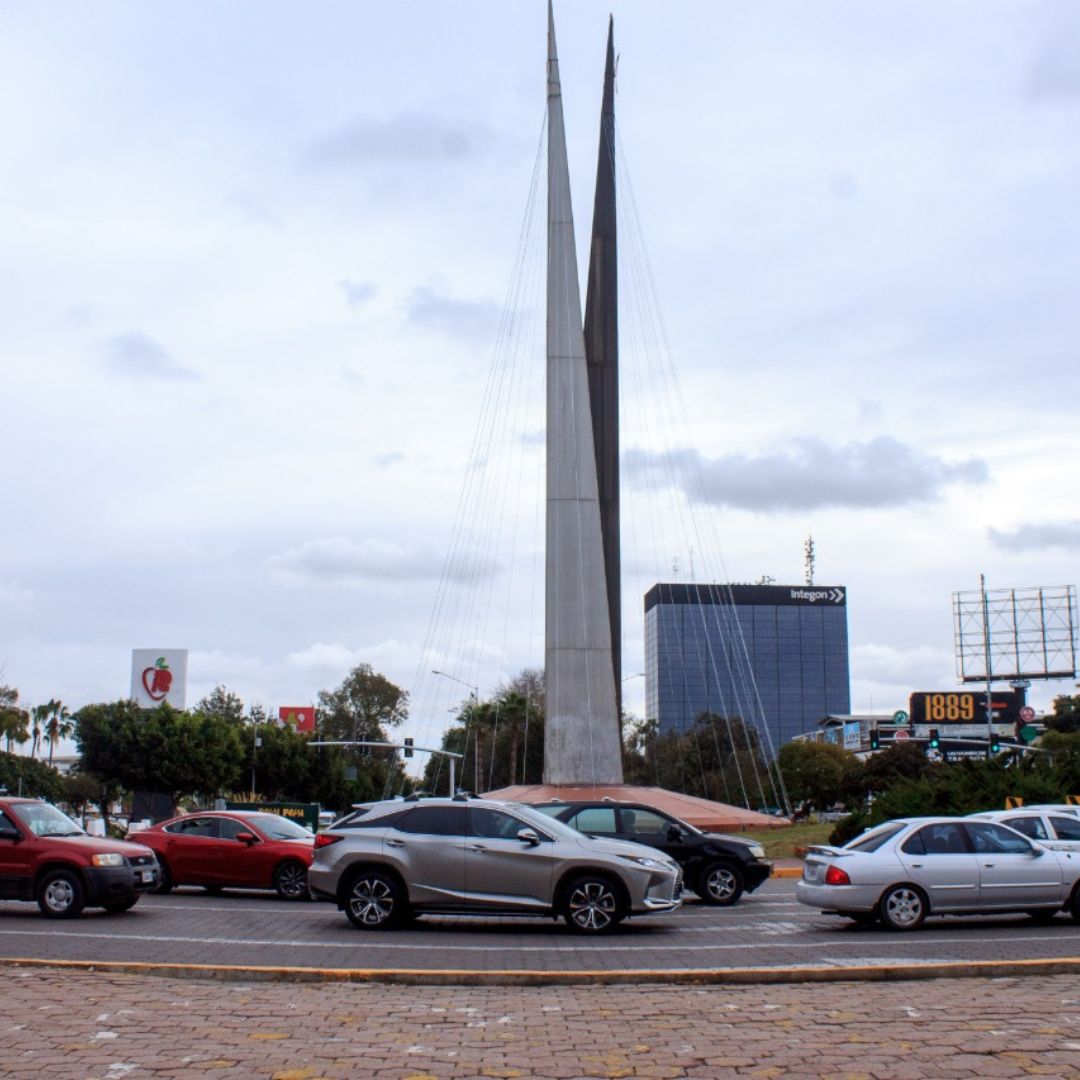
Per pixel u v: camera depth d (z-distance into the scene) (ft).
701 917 65.92
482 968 44.96
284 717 407.64
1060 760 125.90
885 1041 30.86
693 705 558.97
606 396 168.66
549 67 162.09
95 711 261.44
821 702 585.22
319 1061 29.25
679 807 130.62
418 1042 31.30
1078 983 39.68
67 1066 28.78
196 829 81.00
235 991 39.04
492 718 305.94
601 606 145.59
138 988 39.55
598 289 172.55
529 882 56.44
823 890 58.59
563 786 137.59
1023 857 59.57
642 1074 27.89
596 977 40.34
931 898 58.34
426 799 60.70
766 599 589.73
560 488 147.84
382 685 434.30
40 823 64.90
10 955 48.80
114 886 63.26
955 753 299.38
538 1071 28.25
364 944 52.47
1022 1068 28.02
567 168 156.76
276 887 77.77
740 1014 34.58
